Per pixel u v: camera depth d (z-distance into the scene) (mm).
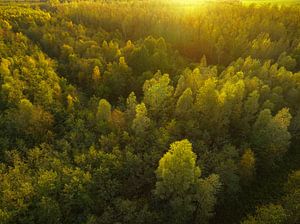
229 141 85000
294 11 175500
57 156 77812
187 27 165000
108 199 68375
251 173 76438
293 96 101312
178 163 61219
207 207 64688
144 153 78125
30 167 76938
